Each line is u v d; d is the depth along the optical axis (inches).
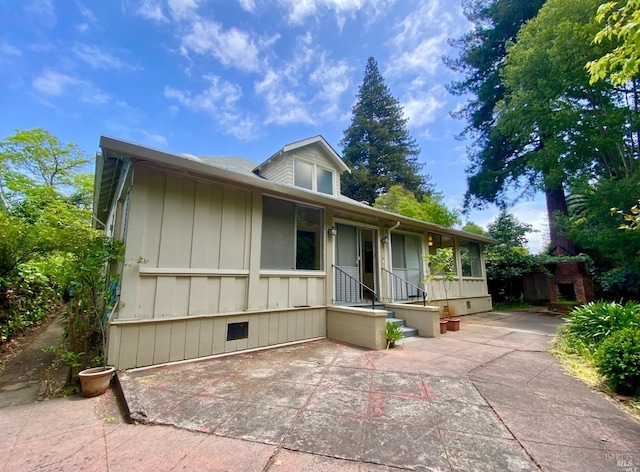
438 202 662.5
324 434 92.9
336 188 390.0
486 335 253.4
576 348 191.5
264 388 129.6
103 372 130.0
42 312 290.5
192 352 173.2
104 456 82.7
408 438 90.7
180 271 173.2
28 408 116.0
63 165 556.4
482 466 77.7
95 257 149.4
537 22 347.9
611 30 119.0
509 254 505.0
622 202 296.5
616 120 295.7
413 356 183.0
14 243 186.4
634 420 103.8
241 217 202.2
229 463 79.0
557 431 95.3
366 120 1045.8
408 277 339.9
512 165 533.6
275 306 212.8
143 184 165.6
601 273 414.3
